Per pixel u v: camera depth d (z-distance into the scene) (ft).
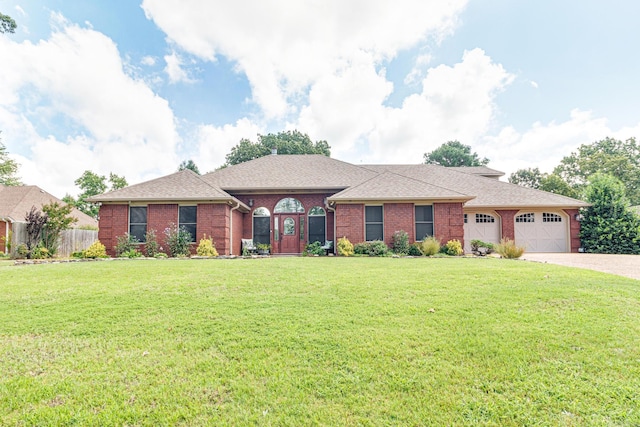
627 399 8.40
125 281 22.58
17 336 12.81
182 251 45.27
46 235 49.11
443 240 46.83
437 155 148.87
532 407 8.16
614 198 55.47
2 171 91.40
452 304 16.37
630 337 12.06
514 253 40.81
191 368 10.18
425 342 11.84
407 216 47.42
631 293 17.76
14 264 34.24
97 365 10.37
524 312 14.94
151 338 12.57
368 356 10.84
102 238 46.91
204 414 7.97
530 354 10.85
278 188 53.98
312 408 8.18
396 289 19.79
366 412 8.03
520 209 57.88
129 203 47.26
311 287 20.59
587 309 15.21
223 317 14.79
